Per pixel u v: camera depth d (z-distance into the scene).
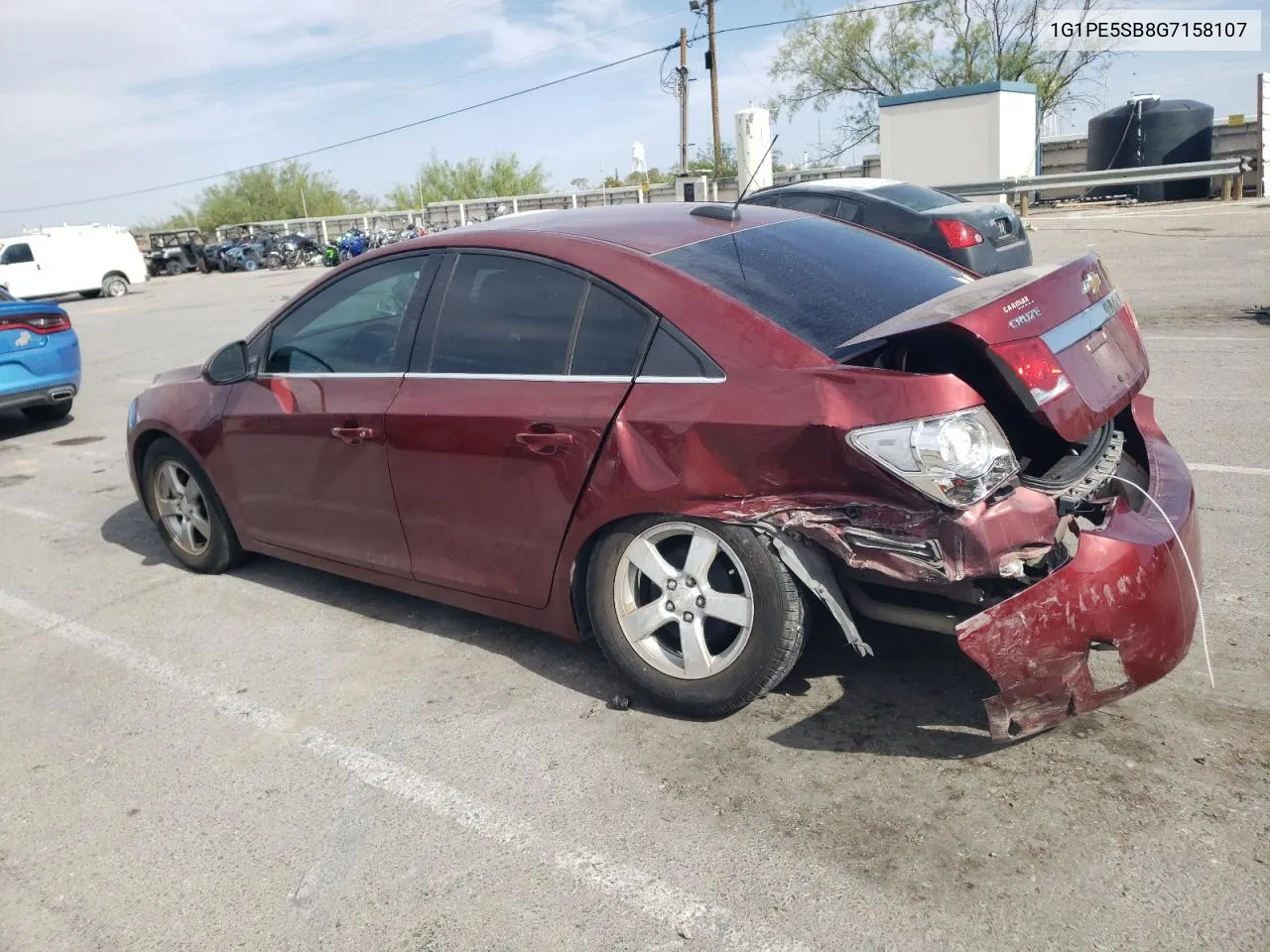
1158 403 6.59
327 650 4.09
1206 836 2.47
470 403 3.50
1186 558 2.71
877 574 2.87
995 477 2.61
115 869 2.81
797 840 2.62
